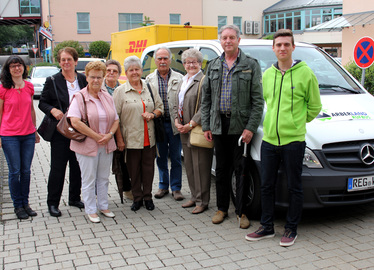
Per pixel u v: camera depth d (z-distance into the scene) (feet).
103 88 14.83
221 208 14.65
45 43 112.57
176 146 17.10
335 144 13.28
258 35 119.55
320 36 106.32
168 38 29.07
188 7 107.55
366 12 43.86
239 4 115.24
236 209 14.10
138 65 15.03
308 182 12.78
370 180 13.26
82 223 14.61
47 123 14.83
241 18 116.26
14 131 14.60
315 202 12.97
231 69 13.46
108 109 14.48
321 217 14.79
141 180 16.14
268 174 12.77
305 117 12.29
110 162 15.12
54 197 15.26
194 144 14.75
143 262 11.66
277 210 14.37
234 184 15.39
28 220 14.87
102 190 15.14
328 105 14.85
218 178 14.48
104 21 101.30
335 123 13.76
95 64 13.93
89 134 13.99
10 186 14.99
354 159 13.29
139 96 15.28
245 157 13.48
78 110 13.98
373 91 30.96
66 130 13.97
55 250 12.44
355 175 13.01
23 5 115.65
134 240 13.15
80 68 60.54
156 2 104.42
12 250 12.44
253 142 14.01
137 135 15.16
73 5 98.73
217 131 13.69
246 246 12.62
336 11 109.40
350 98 15.65
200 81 15.06
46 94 14.84
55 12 97.86
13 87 14.55
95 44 91.15
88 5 99.71
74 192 16.20
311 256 11.89
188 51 15.24
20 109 14.64
